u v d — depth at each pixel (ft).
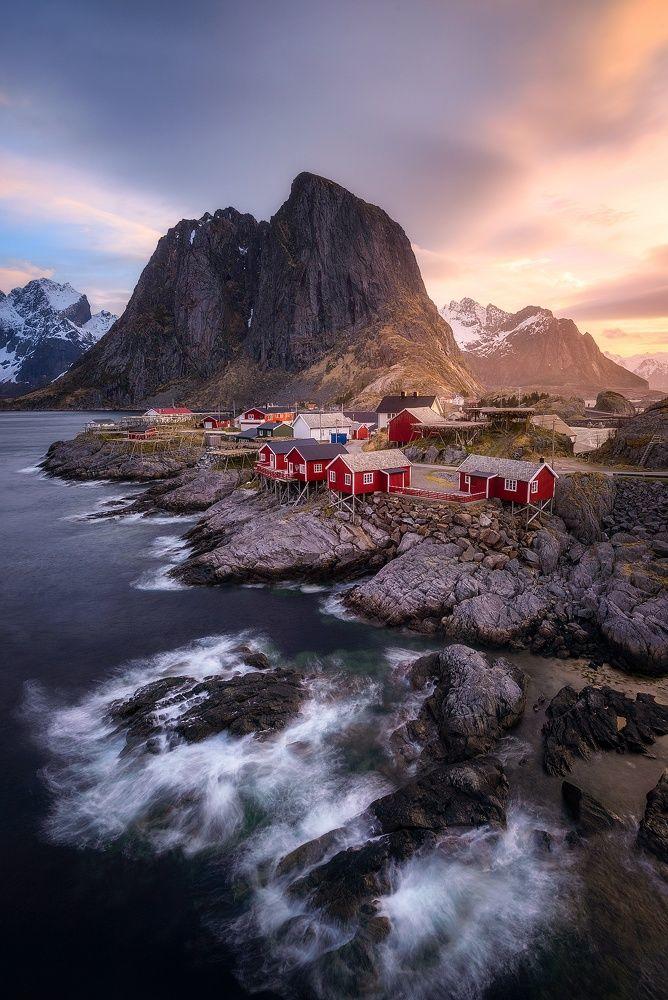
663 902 59.00
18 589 156.15
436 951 55.01
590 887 60.90
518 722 87.66
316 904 59.72
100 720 92.84
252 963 55.11
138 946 57.06
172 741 84.28
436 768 78.02
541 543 142.61
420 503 164.35
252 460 280.92
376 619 129.29
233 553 159.94
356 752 82.74
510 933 56.59
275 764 80.23
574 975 52.80
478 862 63.46
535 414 249.96
